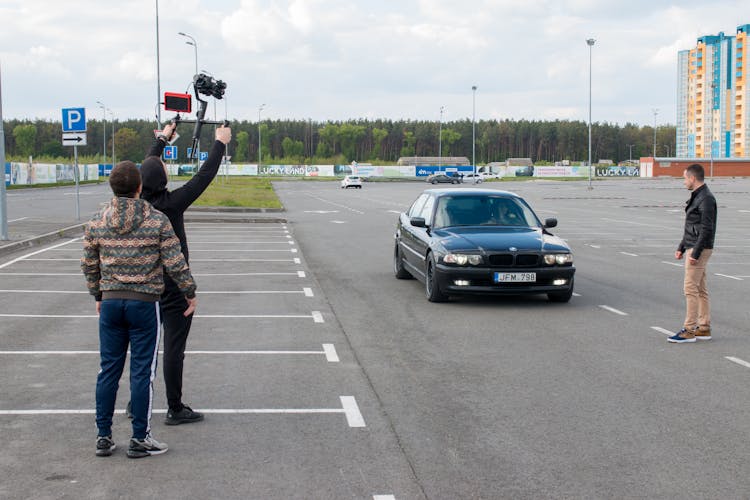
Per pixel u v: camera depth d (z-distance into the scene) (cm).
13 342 785
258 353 743
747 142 15938
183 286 471
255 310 975
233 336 820
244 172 11181
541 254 994
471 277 988
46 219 2378
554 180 9738
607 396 601
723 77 16212
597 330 860
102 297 472
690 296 795
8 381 638
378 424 529
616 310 985
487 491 412
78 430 515
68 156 14825
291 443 490
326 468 446
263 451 475
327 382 638
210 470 443
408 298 1073
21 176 5619
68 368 682
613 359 725
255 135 16975
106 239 458
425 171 10725
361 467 447
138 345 465
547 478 432
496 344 786
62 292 1107
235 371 674
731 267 1423
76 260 1477
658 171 10744
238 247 1758
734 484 424
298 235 2081
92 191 5094
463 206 1142
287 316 935
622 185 7350
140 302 459
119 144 14400
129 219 456
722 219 2748
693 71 17038
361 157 17238
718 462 458
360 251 1681
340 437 501
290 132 17350
